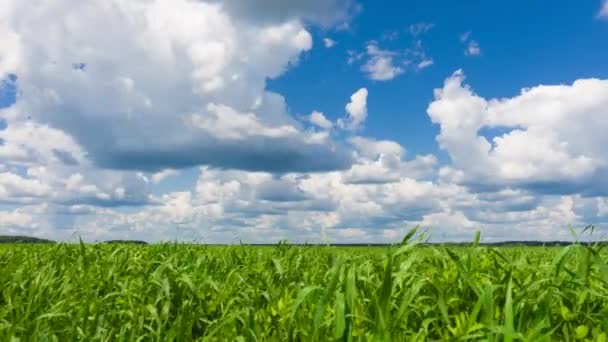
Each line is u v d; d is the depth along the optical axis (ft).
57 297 16.61
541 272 12.89
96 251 25.14
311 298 12.18
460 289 12.25
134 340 12.55
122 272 19.65
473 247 13.57
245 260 22.54
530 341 8.68
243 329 11.47
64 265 21.85
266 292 14.53
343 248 20.29
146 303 15.29
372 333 9.84
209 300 15.62
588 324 10.64
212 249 27.45
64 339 12.41
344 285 10.57
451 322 11.34
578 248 11.40
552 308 11.32
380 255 18.16
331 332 10.61
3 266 23.03
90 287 16.46
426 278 11.13
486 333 9.46
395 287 12.71
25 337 12.30
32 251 28.27
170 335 12.39
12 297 17.16
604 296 11.36
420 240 12.59
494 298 11.14
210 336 11.51
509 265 13.65
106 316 13.91
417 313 11.52
